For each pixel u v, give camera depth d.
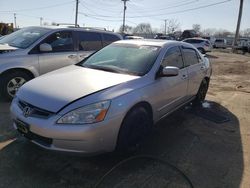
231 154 4.10
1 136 4.15
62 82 3.63
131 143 3.66
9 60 5.55
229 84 9.94
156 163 3.66
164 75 4.09
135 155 3.81
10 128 4.45
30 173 3.28
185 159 3.86
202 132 4.87
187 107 6.28
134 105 3.54
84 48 6.78
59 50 6.31
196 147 4.25
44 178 3.20
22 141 4.02
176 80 4.67
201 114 5.85
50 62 6.11
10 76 5.67
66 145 3.09
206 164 3.77
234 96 7.75
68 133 3.05
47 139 3.15
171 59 4.72
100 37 7.20
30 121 3.21
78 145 3.09
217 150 4.20
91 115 3.11
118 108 3.30
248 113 6.16
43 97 3.32
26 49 5.80
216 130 5.01
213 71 13.77
